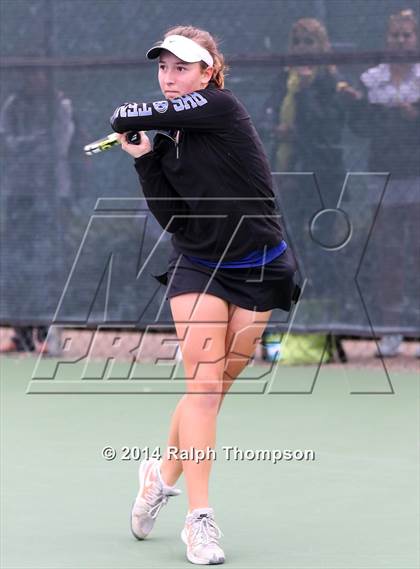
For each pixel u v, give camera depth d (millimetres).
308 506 14562
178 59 12547
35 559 12523
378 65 22703
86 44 24172
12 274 24797
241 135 12367
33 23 24422
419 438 18172
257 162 12508
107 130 24156
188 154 12383
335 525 13734
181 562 12398
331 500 14828
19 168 24625
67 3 24188
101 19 24062
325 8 22906
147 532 13164
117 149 24000
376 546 12906
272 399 21172
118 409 20438
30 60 24438
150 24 23828
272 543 13055
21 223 24672
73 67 24234
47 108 24391
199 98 12234
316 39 22922
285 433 18547
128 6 23906
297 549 12820
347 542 13070
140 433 18578
